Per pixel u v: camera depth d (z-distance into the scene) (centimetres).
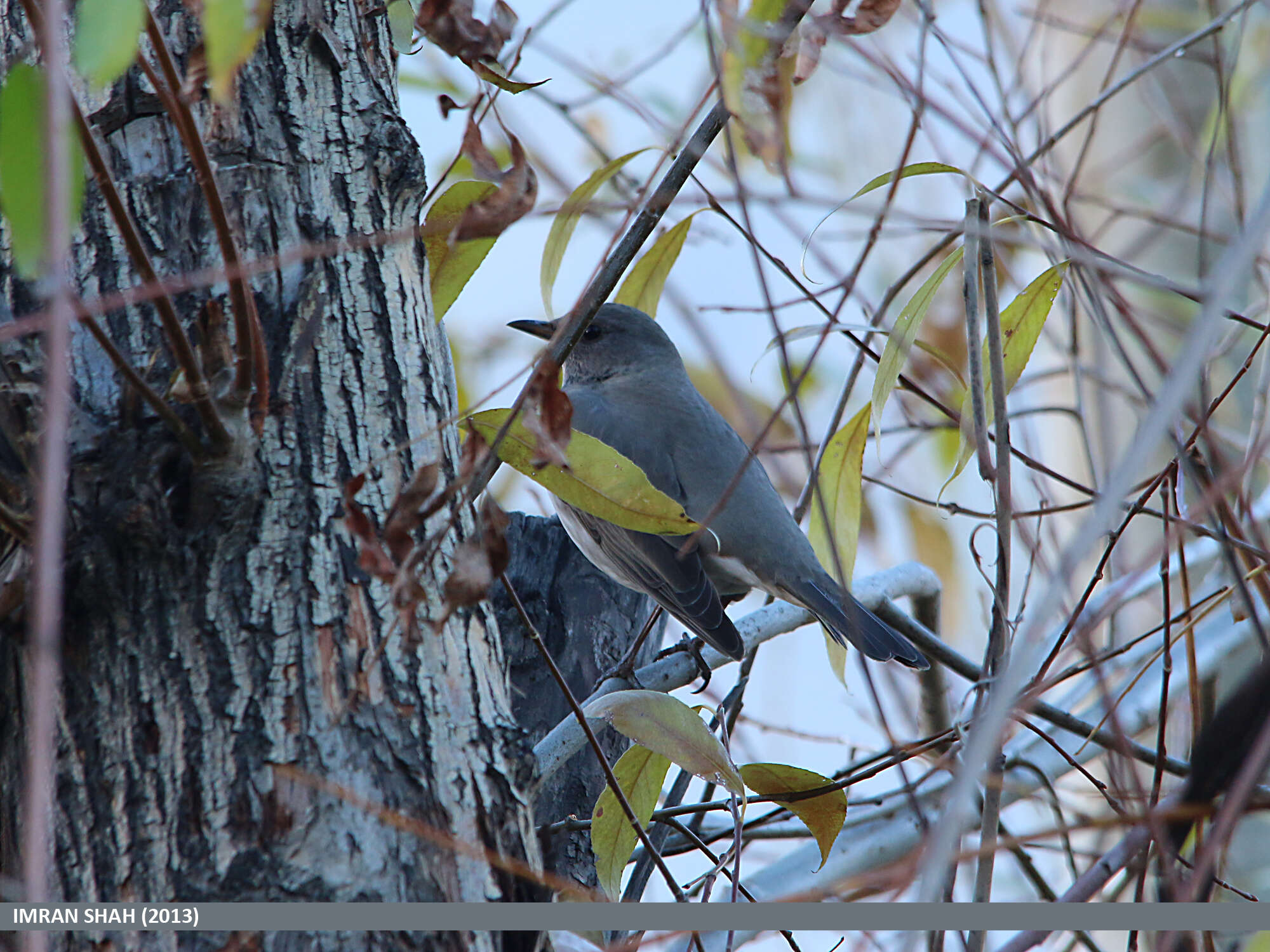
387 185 504
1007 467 500
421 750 419
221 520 420
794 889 754
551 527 841
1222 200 947
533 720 759
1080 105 1064
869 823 780
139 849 394
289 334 459
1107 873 468
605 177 614
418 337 489
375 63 533
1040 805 816
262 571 425
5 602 406
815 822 629
